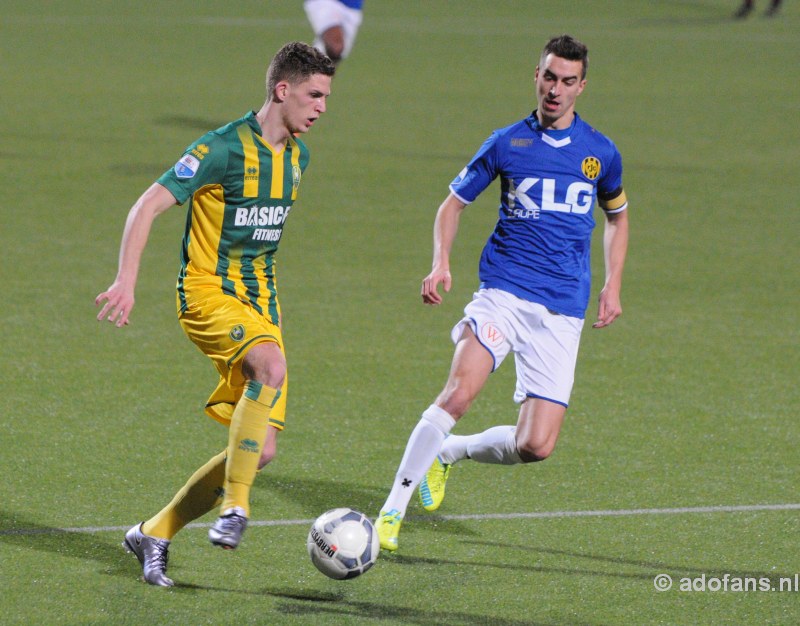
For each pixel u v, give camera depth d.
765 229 43.72
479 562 17.30
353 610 15.52
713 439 23.27
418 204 45.94
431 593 16.16
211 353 16.45
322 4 56.31
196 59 84.38
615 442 22.98
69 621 14.91
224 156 16.11
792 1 139.38
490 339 18.14
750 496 20.25
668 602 16.03
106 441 22.14
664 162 56.00
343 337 29.81
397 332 30.41
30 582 16.05
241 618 15.14
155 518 16.31
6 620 14.88
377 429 23.36
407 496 17.23
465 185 19.11
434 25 108.50
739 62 91.94
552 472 21.31
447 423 17.47
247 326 16.19
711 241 41.75
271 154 16.50
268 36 97.19
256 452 15.35
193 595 15.83
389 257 38.19
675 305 33.78
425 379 26.73
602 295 19.61
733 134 63.72
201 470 16.09
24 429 22.59
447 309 32.72
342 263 37.28
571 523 18.94
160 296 32.91
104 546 17.44
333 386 26.03
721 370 27.97
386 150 56.31
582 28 110.19
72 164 50.84
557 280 18.64
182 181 15.88
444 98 71.88
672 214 45.78
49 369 26.41
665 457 22.19
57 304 31.66
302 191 47.50
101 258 36.62
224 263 16.69
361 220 43.16
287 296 33.47
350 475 20.88
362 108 67.81
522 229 18.78
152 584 16.06
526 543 18.08
